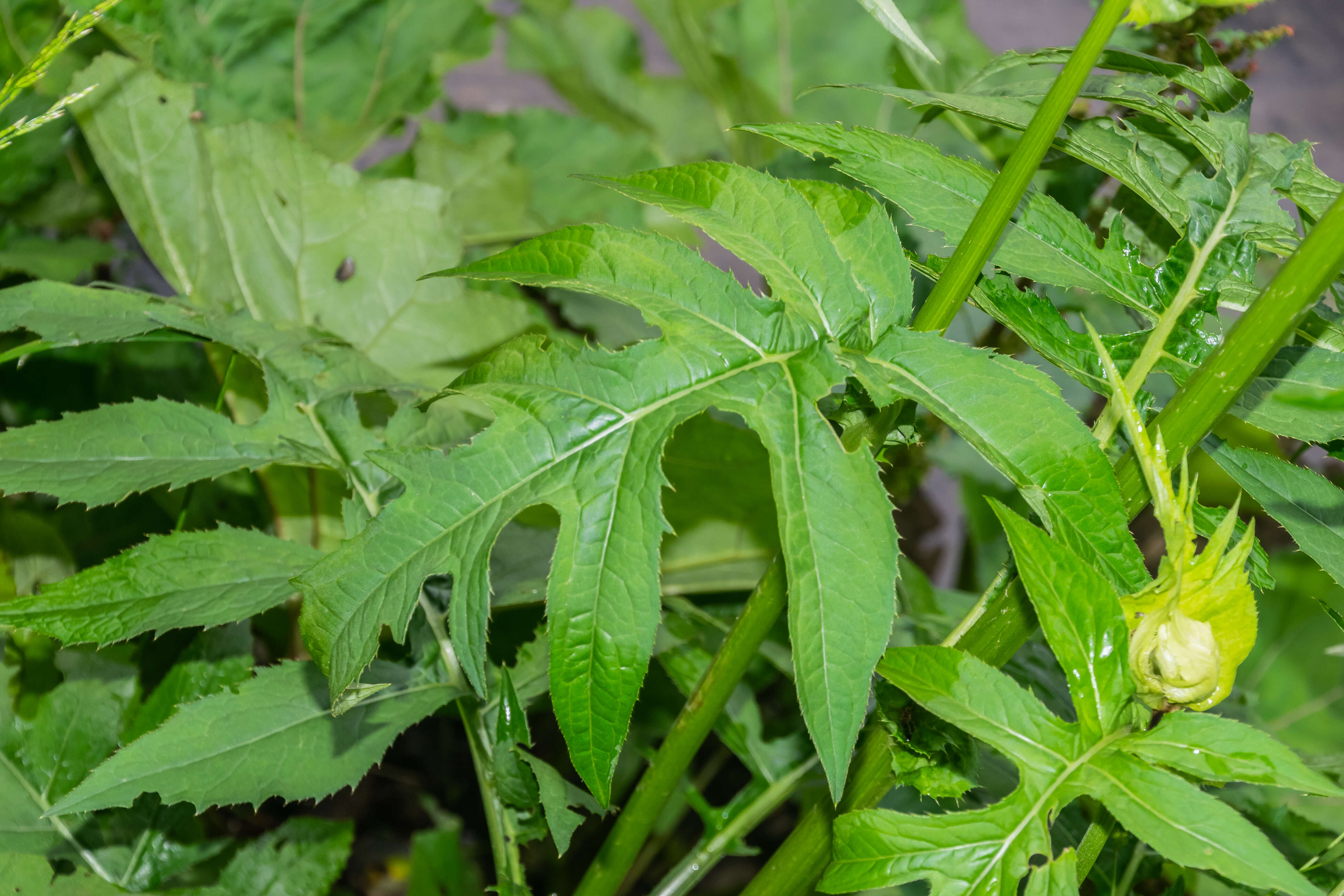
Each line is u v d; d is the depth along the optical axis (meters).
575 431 1.05
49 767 1.23
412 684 1.21
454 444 1.25
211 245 1.51
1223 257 1.12
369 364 1.29
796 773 1.30
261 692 1.16
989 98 1.15
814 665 1.02
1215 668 1.03
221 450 1.20
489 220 2.00
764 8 2.11
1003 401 1.06
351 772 1.16
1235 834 1.01
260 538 1.19
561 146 2.23
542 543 1.37
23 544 1.34
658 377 1.06
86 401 1.64
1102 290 1.13
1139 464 1.07
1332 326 1.12
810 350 1.07
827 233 1.10
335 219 1.57
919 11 2.08
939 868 1.02
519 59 2.44
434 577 1.23
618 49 2.44
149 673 1.28
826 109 2.09
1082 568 1.04
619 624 1.03
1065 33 2.94
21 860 1.18
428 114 2.21
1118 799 1.02
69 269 1.52
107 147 1.46
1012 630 1.08
